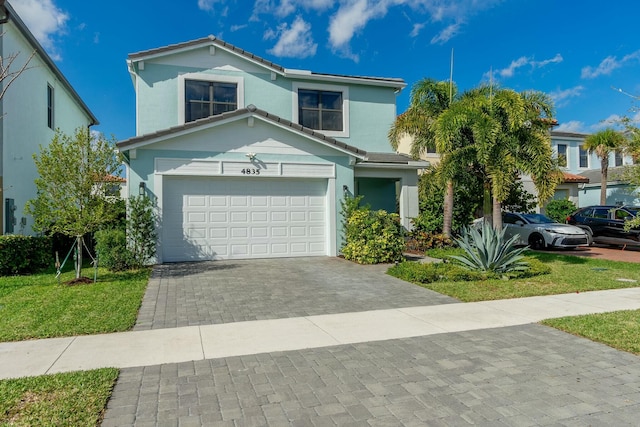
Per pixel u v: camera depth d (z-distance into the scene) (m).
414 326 6.00
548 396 3.73
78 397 3.66
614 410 3.47
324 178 13.53
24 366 4.45
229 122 12.43
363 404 3.59
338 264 11.94
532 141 11.59
